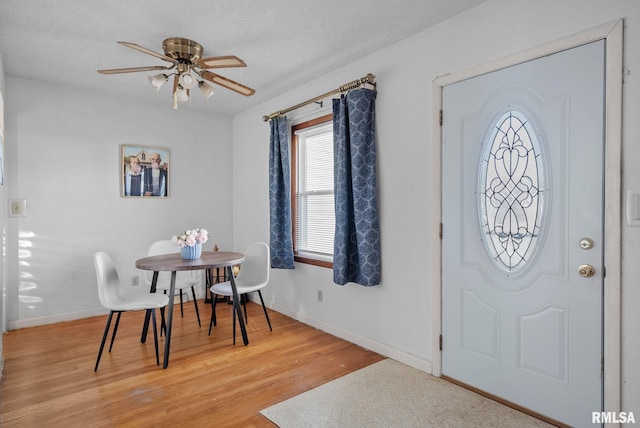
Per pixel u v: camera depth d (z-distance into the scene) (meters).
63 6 2.20
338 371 2.55
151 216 4.18
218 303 4.35
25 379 2.41
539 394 1.99
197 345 3.02
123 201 3.99
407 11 2.28
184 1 2.15
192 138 4.47
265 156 4.16
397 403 2.14
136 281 4.06
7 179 3.35
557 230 1.91
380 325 2.87
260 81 3.51
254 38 2.62
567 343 1.88
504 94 2.10
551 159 1.92
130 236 4.03
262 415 2.02
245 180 4.55
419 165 2.56
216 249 4.15
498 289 2.15
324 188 3.55
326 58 2.98
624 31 1.68
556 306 1.92
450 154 2.37
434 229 2.46
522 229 2.04
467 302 2.31
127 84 3.59
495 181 2.16
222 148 4.72
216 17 2.33
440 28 2.42
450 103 2.36
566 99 1.86
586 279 1.81
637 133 1.65
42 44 2.71
